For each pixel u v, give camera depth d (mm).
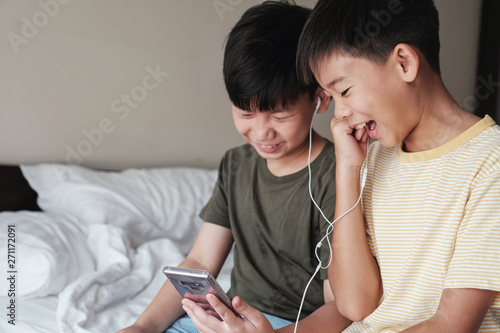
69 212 1873
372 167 934
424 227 795
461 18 2910
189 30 2363
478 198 734
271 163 1076
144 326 983
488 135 777
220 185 1159
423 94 801
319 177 1018
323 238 916
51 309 1343
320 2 835
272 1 1040
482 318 714
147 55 2291
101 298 1299
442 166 804
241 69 935
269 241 1062
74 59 2145
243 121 984
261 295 1060
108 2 2188
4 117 2041
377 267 900
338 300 900
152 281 1529
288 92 928
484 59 2885
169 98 2363
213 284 746
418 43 786
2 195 1922
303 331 864
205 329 804
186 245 2033
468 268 710
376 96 777
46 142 2125
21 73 2053
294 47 947
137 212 1931
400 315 830
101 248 1600
